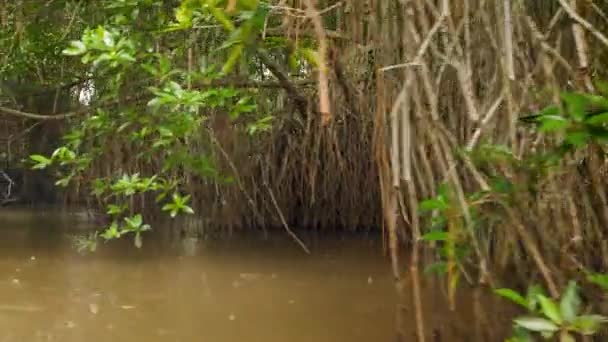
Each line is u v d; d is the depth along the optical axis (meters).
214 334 2.89
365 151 6.81
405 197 3.06
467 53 2.01
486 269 2.02
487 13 2.12
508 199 1.80
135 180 3.36
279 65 4.87
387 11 2.31
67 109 5.66
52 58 4.84
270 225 7.14
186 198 3.29
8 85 5.28
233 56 1.58
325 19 3.56
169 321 3.11
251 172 6.87
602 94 1.49
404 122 1.89
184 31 3.69
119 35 3.13
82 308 3.36
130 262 4.83
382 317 3.17
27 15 4.23
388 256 5.21
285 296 3.70
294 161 6.95
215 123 5.67
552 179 1.90
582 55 1.58
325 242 6.23
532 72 2.02
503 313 2.59
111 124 3.61
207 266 4.73
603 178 1.95
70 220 7.71
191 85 3.59
